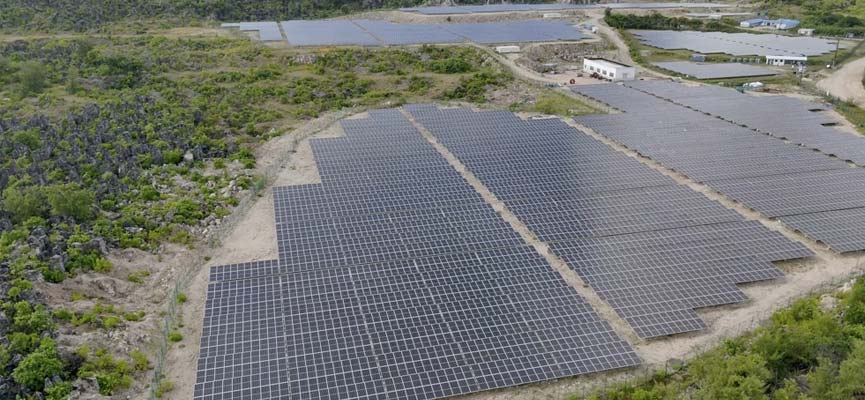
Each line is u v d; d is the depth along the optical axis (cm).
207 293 5488
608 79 13825
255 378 4494
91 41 14638
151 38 15162
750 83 13562
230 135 9831
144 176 8012
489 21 19388
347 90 12419
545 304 5331
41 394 4378
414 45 15025
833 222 6881
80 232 6481
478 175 8138
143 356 4866
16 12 16500
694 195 7519
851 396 4112
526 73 13662
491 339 4909
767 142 9381
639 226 6775
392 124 10200
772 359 4566
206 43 14950
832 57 16262
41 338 4838
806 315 5197
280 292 5506
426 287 5584
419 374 4547
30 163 8194
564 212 7100
